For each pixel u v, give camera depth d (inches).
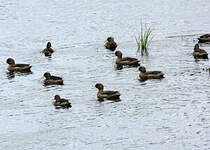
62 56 2015.3
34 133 1285.7
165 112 1398.9
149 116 1375.5
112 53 2054.6
